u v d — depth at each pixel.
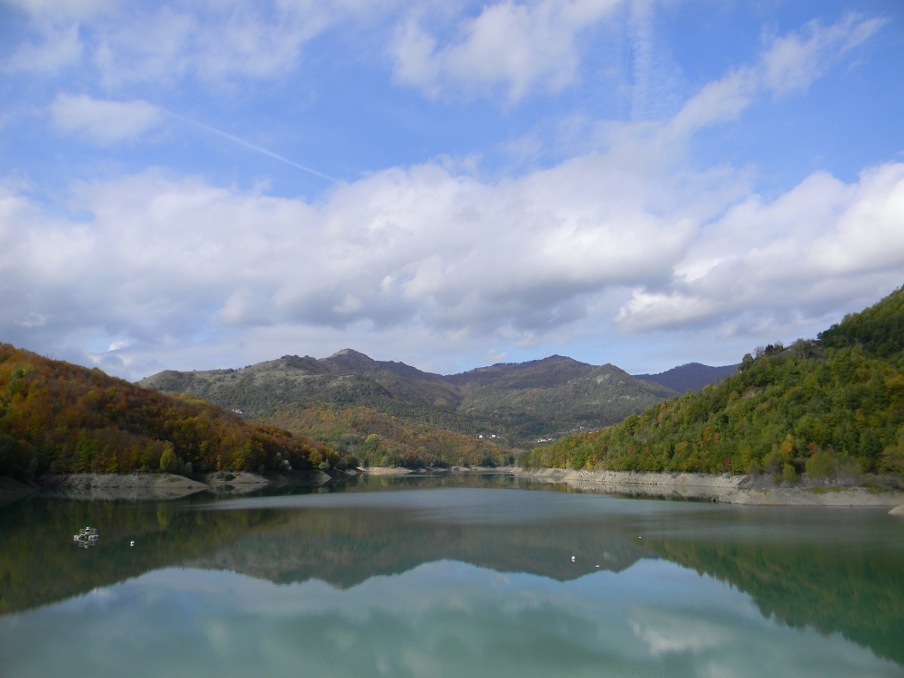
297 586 42.56
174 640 31.78
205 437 162.88
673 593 40.62
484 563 50.09
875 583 42.75
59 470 125.94
